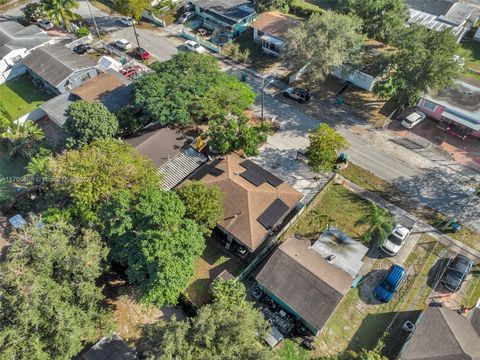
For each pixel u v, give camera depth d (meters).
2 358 27.72
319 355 33.44
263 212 40.25
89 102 50.09
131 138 49.41
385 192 45.59
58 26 76.12
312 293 33.84
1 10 82.25
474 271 38.47
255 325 31.53
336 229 40.25
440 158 48.97
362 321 35.47
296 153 50.28
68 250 32.59
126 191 35.66
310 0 79.50
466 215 43.16
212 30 72.00
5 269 30.78
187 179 45.12
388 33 60.62
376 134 52.34
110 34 73.25
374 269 38.94
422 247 40.53
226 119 50.06
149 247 32.06
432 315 32.94
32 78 65.00
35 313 29.11
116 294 37.75
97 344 32.38
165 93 49.69
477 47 66.38
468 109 50.50
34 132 50.62
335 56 50.41
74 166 37.69
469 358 29.47
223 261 39.94
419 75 47.91
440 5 70.06
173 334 28.16
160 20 73.75
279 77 61.91
